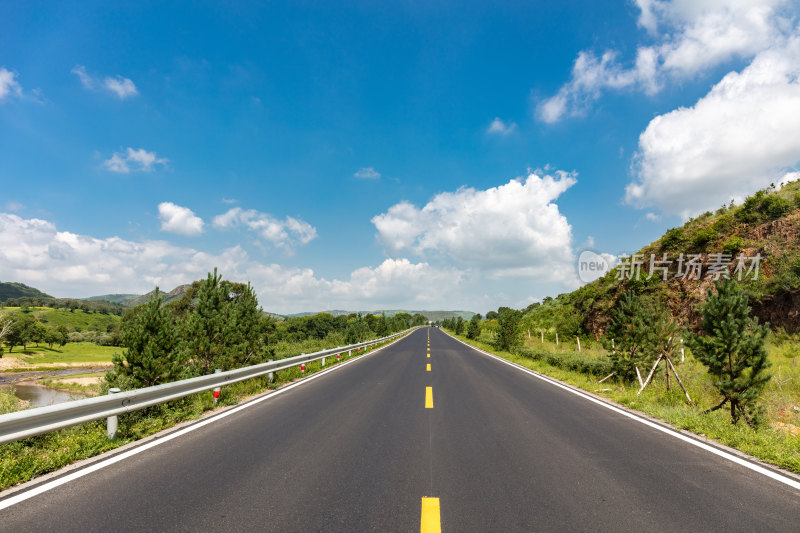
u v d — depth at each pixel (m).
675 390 10.16
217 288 12.74
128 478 4.26
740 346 7.03
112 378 8.08
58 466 4.60
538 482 4.22
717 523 3.33
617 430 6.52
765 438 5.67
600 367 13.41
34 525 3.18
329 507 3.57
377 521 3.29
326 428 6.50
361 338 32.41
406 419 7.18
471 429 6.49
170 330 8.56
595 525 3.26
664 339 10.12
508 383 12.03
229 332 12.14
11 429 4.28
